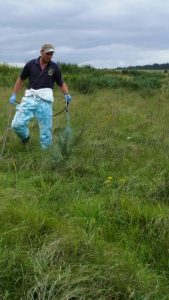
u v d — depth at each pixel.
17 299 3.99
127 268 4.43
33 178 6.73
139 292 4.22
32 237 4.82
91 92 17.89
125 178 7.07
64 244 4.52
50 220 5.17
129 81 20.98
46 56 8.34
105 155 8.23
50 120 8.55
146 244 5.18
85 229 5.35
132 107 13.97
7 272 4.14
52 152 7.46
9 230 4.81
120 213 5.68
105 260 4.46
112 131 10.30
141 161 8.05
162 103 15.25
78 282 4.07
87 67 28.50
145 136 10.08
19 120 8.45
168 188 6.42
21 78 8.59
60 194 6.29
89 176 7.15
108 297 4.09
